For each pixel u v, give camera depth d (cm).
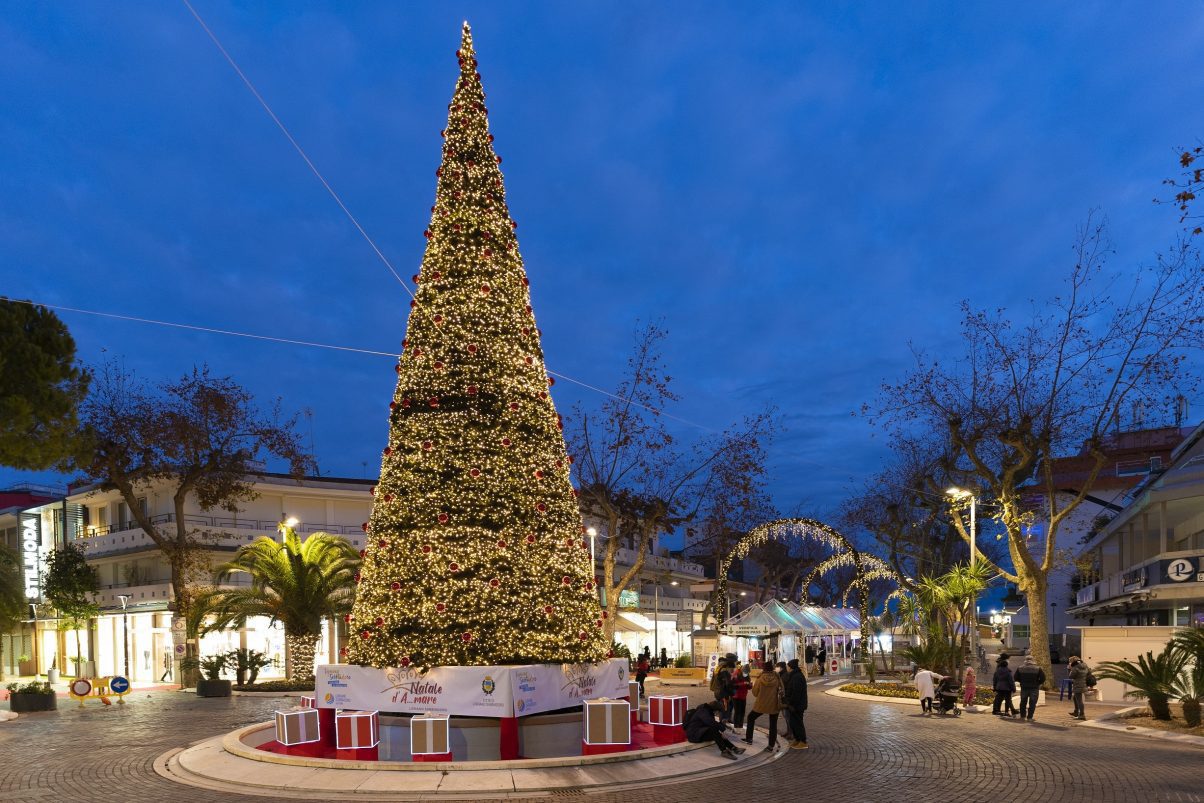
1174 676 1977
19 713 2464
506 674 1401
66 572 4269
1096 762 1450
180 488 3734
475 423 1544
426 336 1595
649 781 1296
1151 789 1215
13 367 1992
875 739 1752
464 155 1653
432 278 1611
